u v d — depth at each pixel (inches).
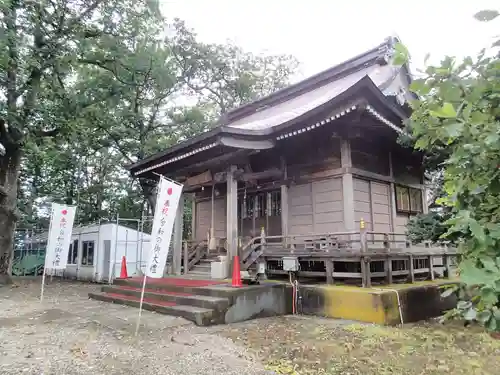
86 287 595.5
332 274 341.4
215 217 568.4
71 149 880.9
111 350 212.7
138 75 713.6
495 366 195.0
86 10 598.9
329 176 412.2
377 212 429.7
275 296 334.6
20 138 591.2
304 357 204.7
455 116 62.7
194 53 949.8
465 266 57.8
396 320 293.0
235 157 416.8
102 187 1090.1
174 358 199.3
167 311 313.4
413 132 80.9
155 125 919.7
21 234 1066.1
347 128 389.4
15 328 272.1
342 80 587.2
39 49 543.2
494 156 65.0
